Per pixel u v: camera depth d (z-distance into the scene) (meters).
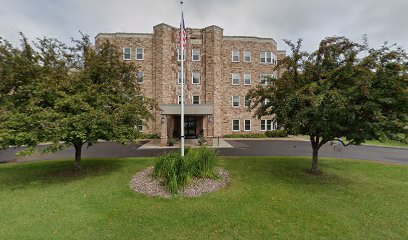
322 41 8.12
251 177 8.66
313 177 8.79
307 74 8.23
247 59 28.67
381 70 6.52
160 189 7.01
